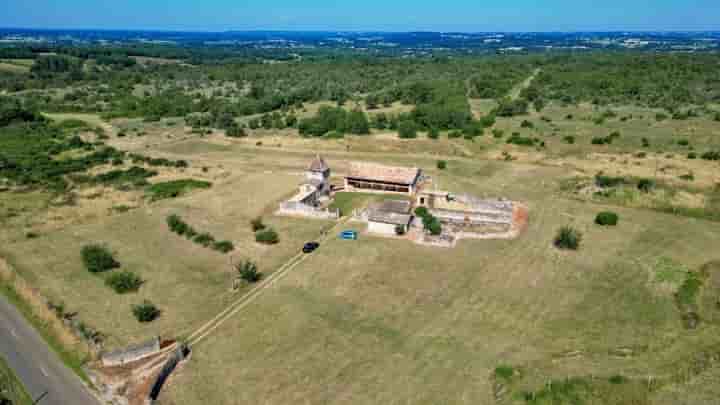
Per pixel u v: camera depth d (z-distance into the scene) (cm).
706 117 13438
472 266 5978
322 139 13425
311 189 8394
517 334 4638
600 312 4984
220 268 6053
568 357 4278
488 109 16088
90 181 9769
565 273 5791
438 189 9062
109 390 3966
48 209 8125
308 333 4694
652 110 14938
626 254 6234
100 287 5597
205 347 4516
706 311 4972
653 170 9481
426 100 17575
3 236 6956
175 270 6016
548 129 13075
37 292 5397
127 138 14012
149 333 4734
